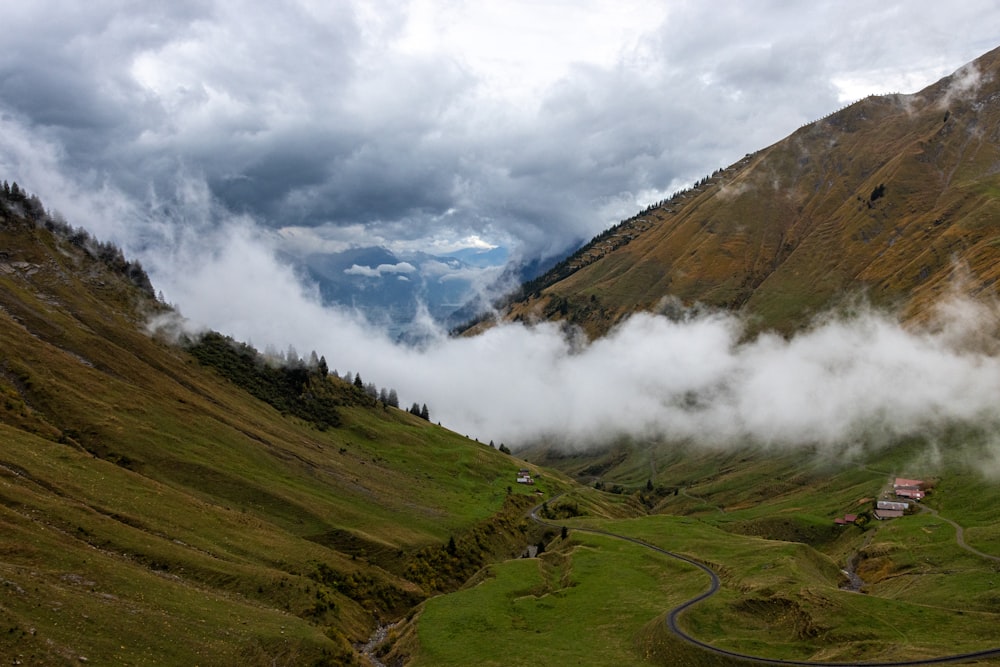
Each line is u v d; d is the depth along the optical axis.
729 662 94.31
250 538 130.00
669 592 131.12
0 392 143.38
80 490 113.19
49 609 69.75
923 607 104.50
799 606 106.62
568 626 118.38
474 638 112.75
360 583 135.38
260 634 89.94
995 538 155.00
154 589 89.56
